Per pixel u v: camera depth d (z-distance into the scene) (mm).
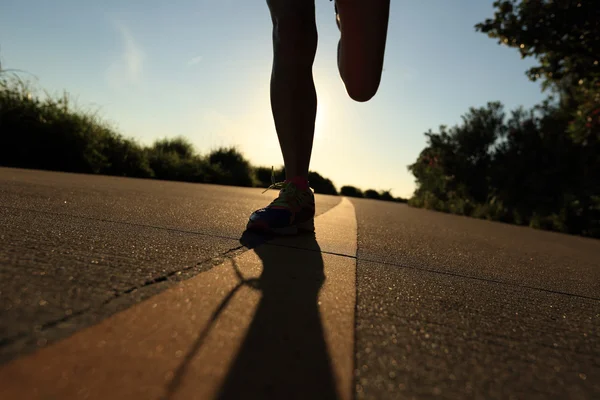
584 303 1394
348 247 1908
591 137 9773
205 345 686
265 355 677
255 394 561
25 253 1112
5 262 1010
